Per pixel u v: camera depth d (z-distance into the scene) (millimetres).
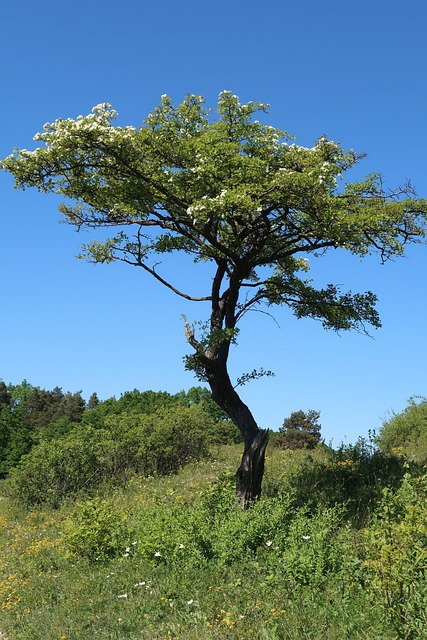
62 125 11430
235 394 12609
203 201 11234
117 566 10023
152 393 42281
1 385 63281
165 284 13773
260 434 12188
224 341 12648
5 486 22125
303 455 17844
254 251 12719
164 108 12195
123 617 7645
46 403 68688
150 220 13734
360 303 13914
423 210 11180
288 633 6062
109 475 21406
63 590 9602
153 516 11430
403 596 6070
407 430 20219
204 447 23672
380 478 12391
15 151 11828
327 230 11297
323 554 7758
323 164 11328
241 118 12656
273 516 9539
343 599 6688
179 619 7234
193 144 11734
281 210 12500
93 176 12875
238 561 8883
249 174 11492
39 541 14227
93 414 43406
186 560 9305
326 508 10148
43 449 21203
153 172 12133
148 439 22625
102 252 14266
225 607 7234
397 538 6660
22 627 8289
